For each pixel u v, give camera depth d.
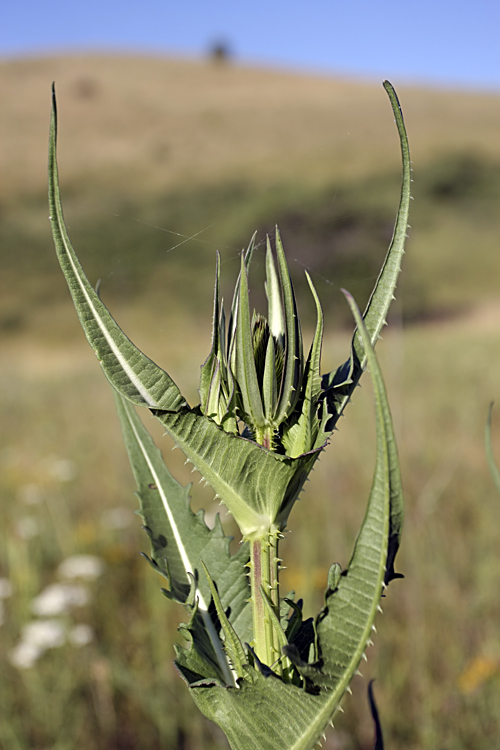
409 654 3.62
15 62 63.62
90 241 34.41
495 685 3.34
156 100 54.94
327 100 56.94
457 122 51.59
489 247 32.66
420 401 8.09
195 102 55.66
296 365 0.86
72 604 4.20
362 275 22.14
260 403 0.86
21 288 34.59
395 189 37.56
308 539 4.68
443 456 6.02
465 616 3.84
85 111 51.34
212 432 0.84
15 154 44.59
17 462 7.50
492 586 4.04
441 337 17.59
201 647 0.94
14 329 31.33
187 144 46.28
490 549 4.41
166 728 3.38
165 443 6.96
